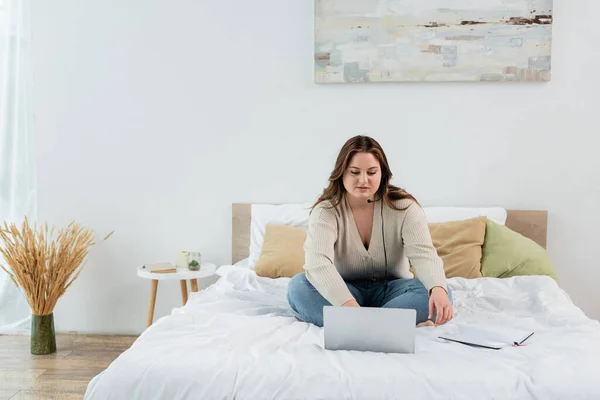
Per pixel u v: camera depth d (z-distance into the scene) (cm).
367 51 324
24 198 347
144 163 343
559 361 162
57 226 349
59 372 285
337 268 222
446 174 328
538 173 323
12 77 343
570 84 319
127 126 342
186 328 196
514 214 321
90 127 344
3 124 343
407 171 330
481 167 326
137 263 347
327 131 333
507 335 187
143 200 345
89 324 352
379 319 175
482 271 286
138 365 163
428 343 183
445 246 290
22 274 302
